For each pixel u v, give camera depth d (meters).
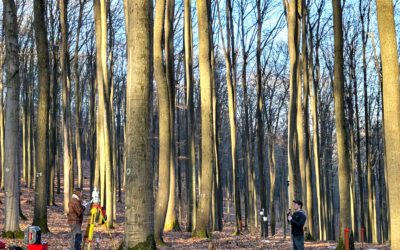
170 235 18.83
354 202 28.81
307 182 23.38
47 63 16.94
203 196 17.75
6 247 11.14
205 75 17.81
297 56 21.11
